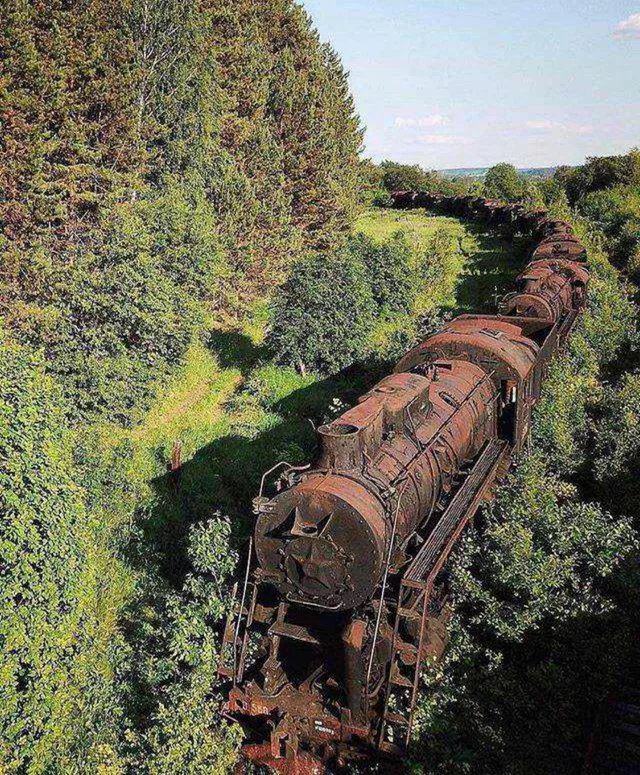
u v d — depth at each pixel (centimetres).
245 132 2741
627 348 2153
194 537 985
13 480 883
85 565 967
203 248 2184
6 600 838
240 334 2416
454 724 823
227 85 2752
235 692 836
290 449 1511
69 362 1644
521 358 1280
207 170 2525
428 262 3231
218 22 2794
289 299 2062
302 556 784
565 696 864
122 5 2250
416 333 2094
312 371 2062
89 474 1388
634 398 1573
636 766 769
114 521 1295
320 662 854
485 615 966
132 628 1053
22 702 826
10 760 771
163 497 1390
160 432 1717
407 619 855
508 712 860
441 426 1037
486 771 776
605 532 1060
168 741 765
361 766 803
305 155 3120
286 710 814
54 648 868
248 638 872
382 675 827
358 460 841
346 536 768
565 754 798
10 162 1856
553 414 1423
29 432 964
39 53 1927
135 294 1730
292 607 892
